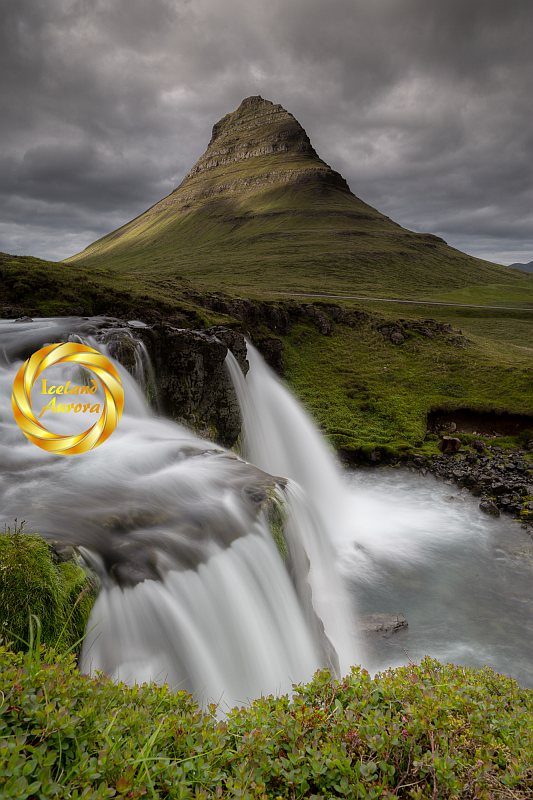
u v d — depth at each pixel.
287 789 4.38
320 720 5.16
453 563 23.67
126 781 3.77
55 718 4.17
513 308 126.00
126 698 5.06
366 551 24.77
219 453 17.52
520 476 35.03
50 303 38.38
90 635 8.00
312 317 64.25
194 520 12.12
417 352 60.66
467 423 47.16
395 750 4.86
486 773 4.79
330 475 36.75
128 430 19.58
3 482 13.02
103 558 9.88
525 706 6.53
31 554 8.00
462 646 17.59
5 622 7.06
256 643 11.10
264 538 13.11
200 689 9.25
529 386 50.47
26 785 3.50
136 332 28.12
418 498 32.38
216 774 4.31
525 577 22.48
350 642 17.20
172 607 9.61
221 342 31.69
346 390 51.50
